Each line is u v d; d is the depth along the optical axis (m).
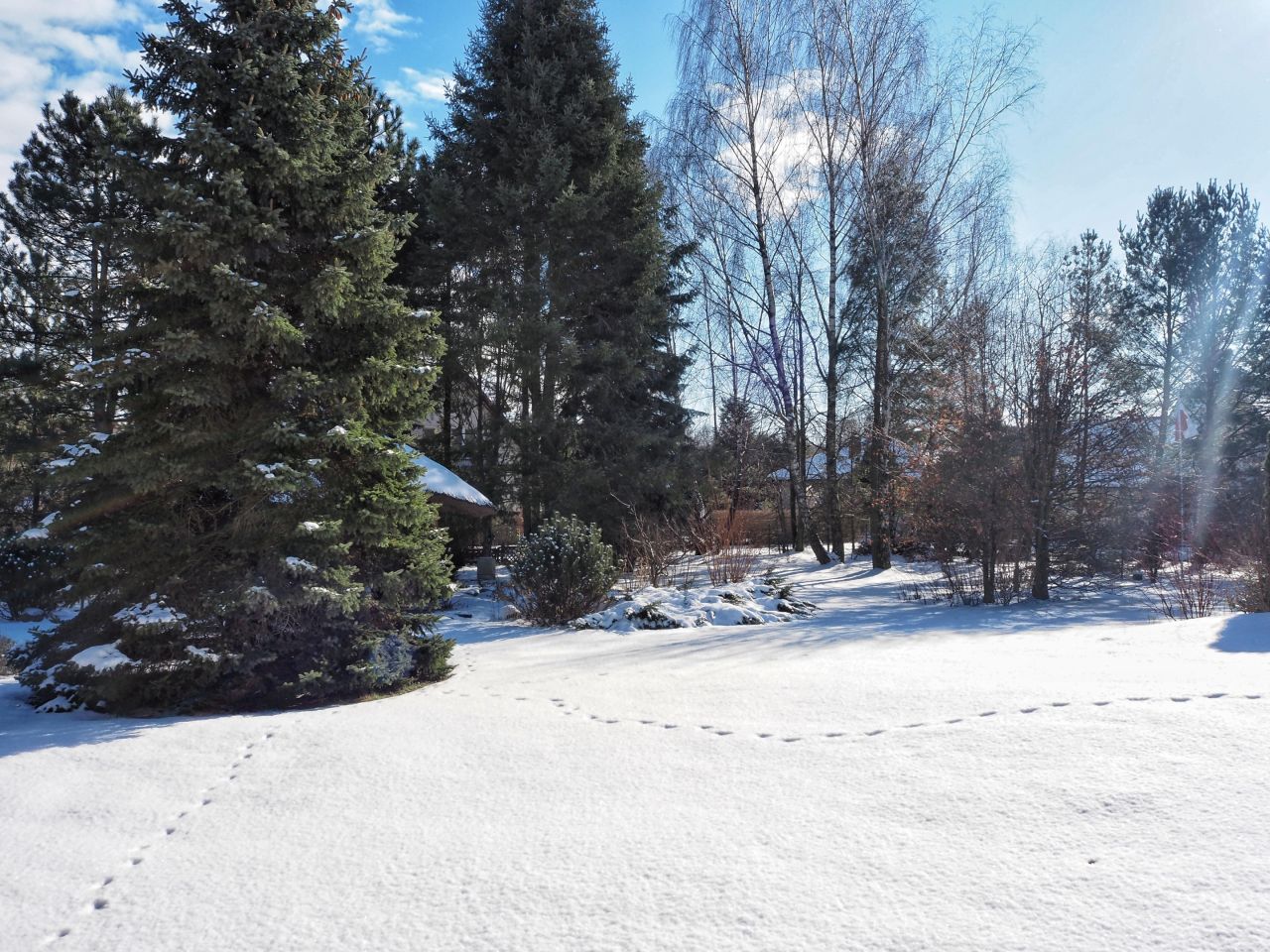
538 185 20.61
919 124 19.44
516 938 2.45
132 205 17.34
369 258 7.15
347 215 7.22
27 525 20.14
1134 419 13.50
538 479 20.59
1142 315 27.80
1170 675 5.00
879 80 19.45
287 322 6.52
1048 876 2.60
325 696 6.63
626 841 3.13
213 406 6.71
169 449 6.45
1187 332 27.48
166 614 6.32
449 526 21.17
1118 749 3.66
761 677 6.00
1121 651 6.38
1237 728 3.76
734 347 28.14
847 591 15.99
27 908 2.86
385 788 3.94
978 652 6.89
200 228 6.24
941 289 21.80
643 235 21.80
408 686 7.09
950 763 3.71
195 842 3.39
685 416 27.58
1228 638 6.51
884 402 20.67
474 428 23.05
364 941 2.49
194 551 6.71
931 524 13.82
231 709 6.42
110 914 2.78
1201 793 3.10
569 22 22.91
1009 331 18.48
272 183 6.74
